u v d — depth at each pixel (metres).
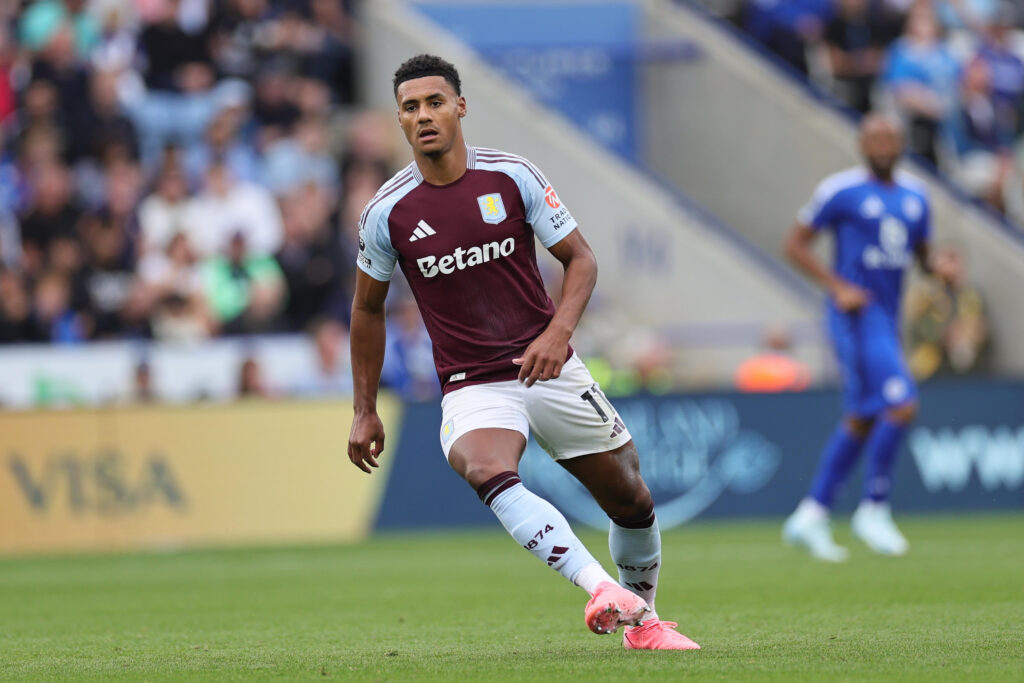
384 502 44.19
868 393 33.66
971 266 55.56
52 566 36.94
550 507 15.41
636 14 63.25
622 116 62.34
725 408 45.47
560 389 15.98
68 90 55.38
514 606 24.56
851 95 64.00
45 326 49.03
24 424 42.12
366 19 58.88
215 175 53.19
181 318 50.09
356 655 17.70
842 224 33.75
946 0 65.94
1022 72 66.00
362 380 17.09
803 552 35.19
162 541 42.59
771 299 53.34
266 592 28.33
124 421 42.81
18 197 52.53
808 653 16.72
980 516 46.78
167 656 18.11
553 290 51.66
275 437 43.66
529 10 62.97
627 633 17.56
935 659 16.03
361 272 16.70
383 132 56.62
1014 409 47.62
